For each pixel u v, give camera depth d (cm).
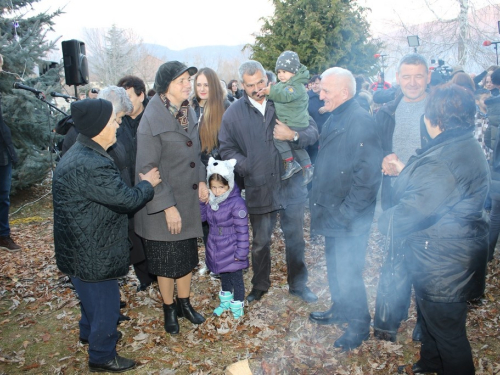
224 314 334
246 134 329
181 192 297
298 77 333
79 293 256
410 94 294
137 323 333
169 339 311
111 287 260
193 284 404
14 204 718
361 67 1352
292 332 316
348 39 1321
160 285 311
